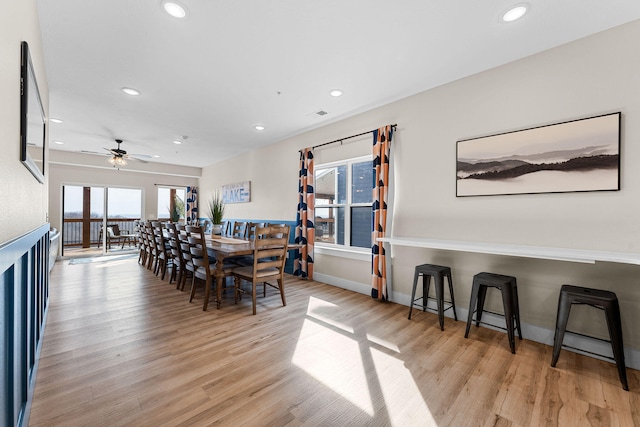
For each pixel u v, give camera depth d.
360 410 1.54
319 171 4.71
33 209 1.69
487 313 2.70
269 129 4.67
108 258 6.35
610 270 2.10
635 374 1.91
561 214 2.29
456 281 2.91
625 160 2.04
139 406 1.54
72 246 7.52
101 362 1.98
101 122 4.30
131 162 7.16
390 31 2.18
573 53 2.26
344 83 3.03
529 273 2.46
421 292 3.19
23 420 1.30
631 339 2.02
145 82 3.04
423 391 1.71
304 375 1.86
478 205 2.75
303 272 4.54
